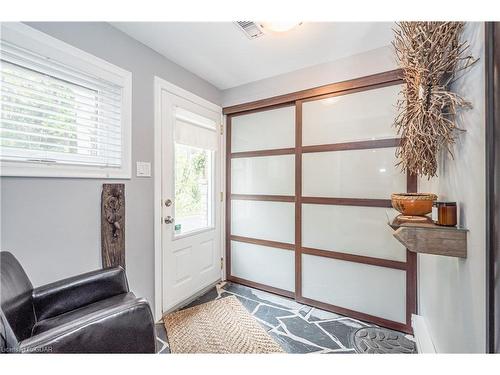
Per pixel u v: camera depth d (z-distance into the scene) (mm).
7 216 1177
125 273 1556
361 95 1965
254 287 2578
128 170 1734
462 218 1008
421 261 1673
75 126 1464
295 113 2295
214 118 2615
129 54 1744
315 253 2174
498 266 714
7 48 1174
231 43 1844
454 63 1028
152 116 1920
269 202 2480
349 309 2010
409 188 1771
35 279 1266
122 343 947
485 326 821
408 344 1639
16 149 1220
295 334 1753
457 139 1057
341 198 2049
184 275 2248
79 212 1460
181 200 2291
